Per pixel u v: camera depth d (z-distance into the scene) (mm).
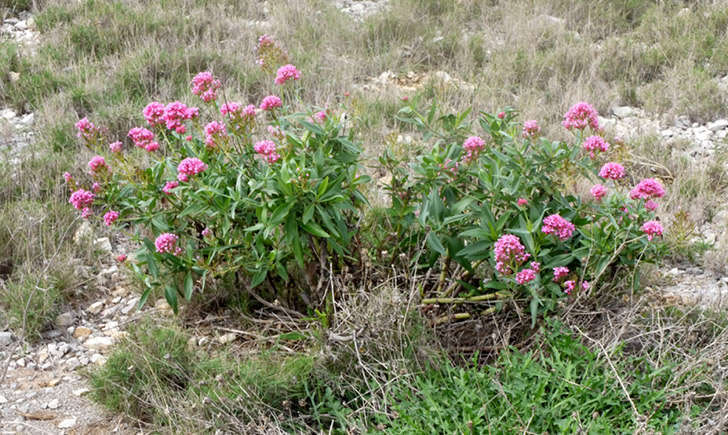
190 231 4195
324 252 3834
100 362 3842
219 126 3877
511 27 8812
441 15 9312
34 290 3963
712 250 4770
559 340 3424
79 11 8508
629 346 3611
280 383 3332
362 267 4016
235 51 7867
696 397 3088
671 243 4273
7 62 7254
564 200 3771
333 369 3447
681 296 4305
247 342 3934
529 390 3143
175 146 4719
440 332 3721
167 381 3533
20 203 4961
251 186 3551
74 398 3592
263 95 6891
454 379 3193
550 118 6605
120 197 3979
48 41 7840
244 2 9344
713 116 6922
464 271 3889
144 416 3441
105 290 4473
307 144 3773
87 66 7199
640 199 3727
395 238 4023
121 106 6227
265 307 4160
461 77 7746
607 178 3725
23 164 5430
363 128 6176
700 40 8172
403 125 6449
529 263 3467
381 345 3367
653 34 8641
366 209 4742
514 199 3688
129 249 4891
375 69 7918
